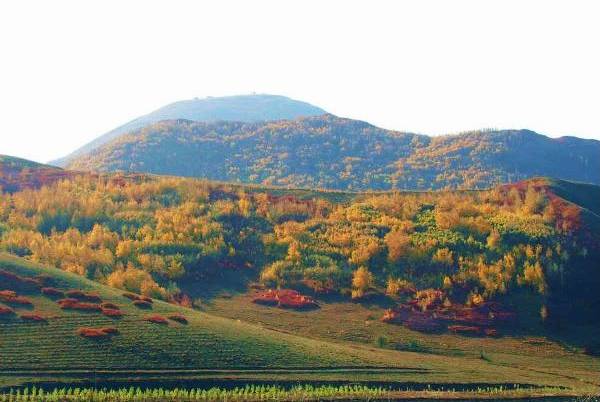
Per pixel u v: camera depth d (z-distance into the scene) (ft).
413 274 361.30
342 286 355.15
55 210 413.80
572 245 367.86
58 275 268.21
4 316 218.18
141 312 243.60
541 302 328.49
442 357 264.31
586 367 266.16
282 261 379.55
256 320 305.53
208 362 208.54
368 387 205.87
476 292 338.75
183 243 384.06
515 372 242.17
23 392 177.99
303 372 211.82
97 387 186.39
